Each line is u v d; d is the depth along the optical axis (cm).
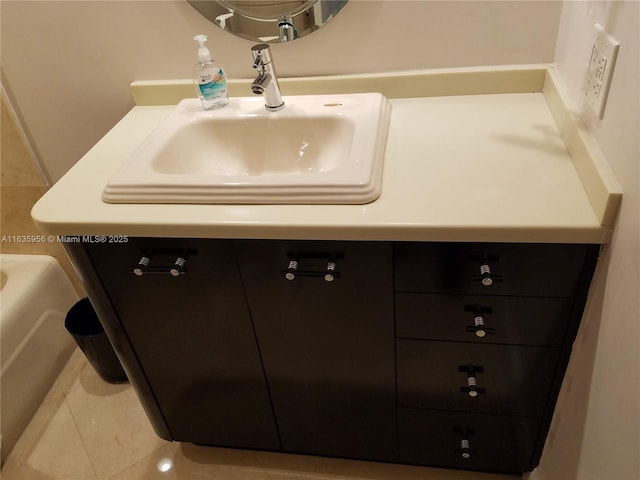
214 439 145
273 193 96
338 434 134
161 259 104
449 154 105
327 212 93
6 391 159
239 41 129
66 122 148
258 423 136
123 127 131
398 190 96
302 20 122
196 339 119
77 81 140
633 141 74
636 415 73
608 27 84
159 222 96
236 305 110
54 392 176
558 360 104
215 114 125
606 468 85
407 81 127
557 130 108
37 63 138
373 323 107
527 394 112
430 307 102
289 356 117
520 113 116
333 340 112
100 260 107
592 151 88
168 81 138
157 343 121
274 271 102
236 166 127
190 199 99
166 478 149
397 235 89
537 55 120
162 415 140
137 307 114
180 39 130
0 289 178
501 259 91
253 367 122
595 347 91
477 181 96
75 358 187
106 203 102
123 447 158
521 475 138
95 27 131
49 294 177
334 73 131
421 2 117
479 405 117
